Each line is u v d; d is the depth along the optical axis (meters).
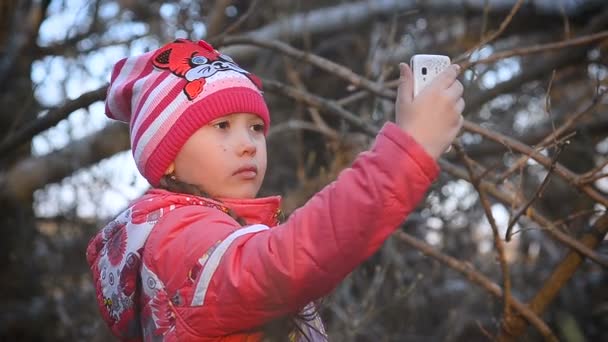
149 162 1.75
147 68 1.89
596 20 4.86
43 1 4.05
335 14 4.89
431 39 5.38
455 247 4.92
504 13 5.22
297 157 4.65
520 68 5.68
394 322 4.34
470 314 4.69
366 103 4.35
